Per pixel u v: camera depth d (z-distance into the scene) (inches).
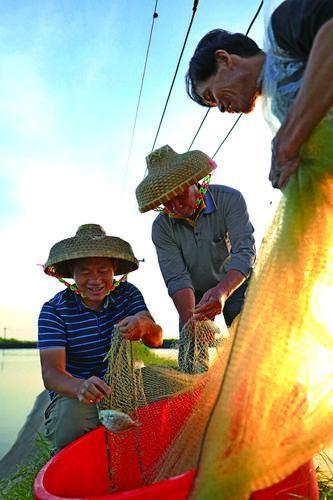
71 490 94.6
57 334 131.5
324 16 76.5
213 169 146.3
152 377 120.3
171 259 161.5
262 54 96.7
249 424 70.6
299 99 76.1
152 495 72.5
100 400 109.4
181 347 127.5
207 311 133.0
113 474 103.7
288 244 77.0
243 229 154.1
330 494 123.5
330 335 75.6
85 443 101.1
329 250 77.7
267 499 79.4
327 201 78.6
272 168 84.0
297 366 74.2
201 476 69.1
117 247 131.4
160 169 139.1
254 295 76.5
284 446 70.1
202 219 157.9
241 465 68.8
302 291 76.0
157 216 164.2
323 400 73.2
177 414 113.1
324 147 78.5
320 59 73.1
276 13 83.7
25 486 176.2
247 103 99.3
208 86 102.0
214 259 161.6
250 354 73.5
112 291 139.2
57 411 129.7
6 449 373.1
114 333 115.1
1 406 589.9
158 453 110.0
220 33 100.5
